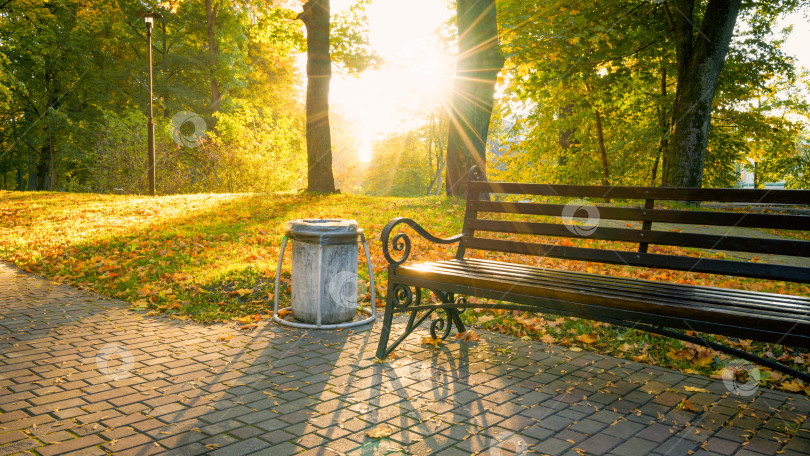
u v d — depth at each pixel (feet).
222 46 104.83
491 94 42.98
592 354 13.14
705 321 8.82
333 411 9.78
